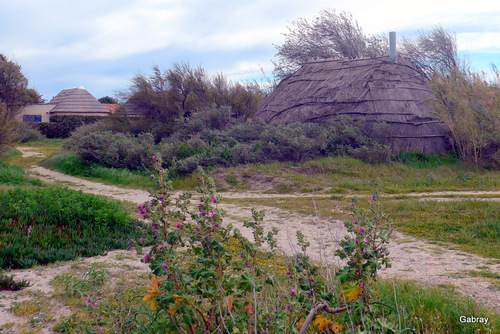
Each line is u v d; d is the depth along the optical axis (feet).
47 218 29.84
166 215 10.78
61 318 15.33
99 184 63.52
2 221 27.73
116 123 101.65
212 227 10.29
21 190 35.12
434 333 13.75
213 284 9.95
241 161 69.00
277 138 71.00
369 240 10.69
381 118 75.15
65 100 153.07
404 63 83.92
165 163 70.38
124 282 19.45
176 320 9.75
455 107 70.23
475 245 29.12
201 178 10.73
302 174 62.03
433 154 73.05
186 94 103.91
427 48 100.48
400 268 23.98
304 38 117.50
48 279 20.12
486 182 55.47
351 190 54.24
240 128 81.41
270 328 10.07
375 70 81.35
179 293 9.27
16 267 22.07
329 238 31.68
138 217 37.35
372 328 10.61
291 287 12.23
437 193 50.83
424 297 16.61
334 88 83.35
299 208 44.11
